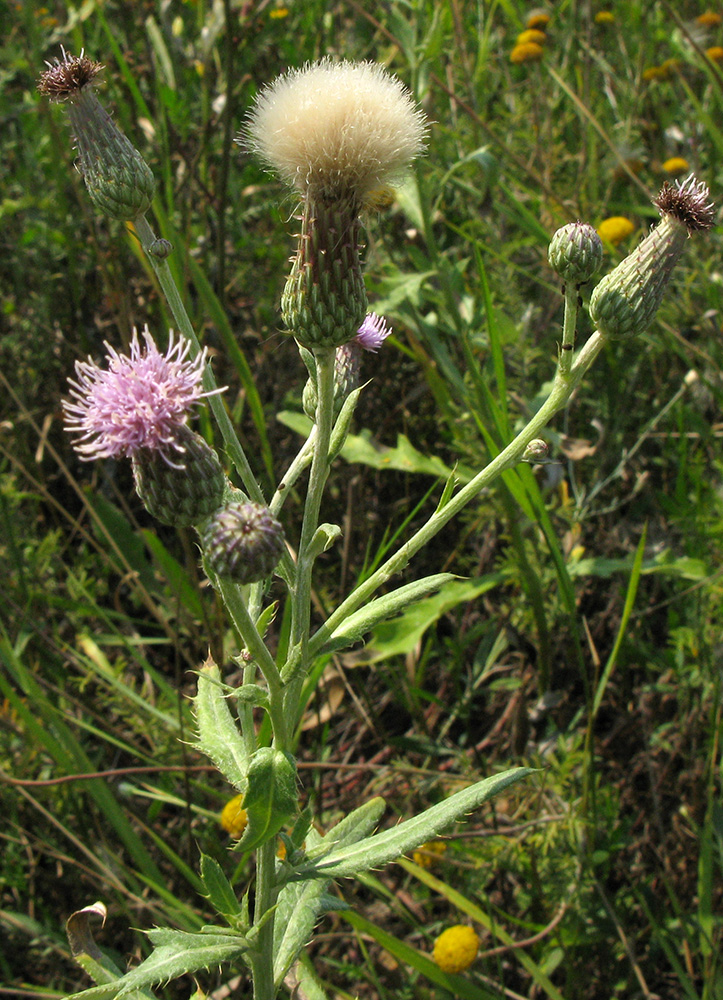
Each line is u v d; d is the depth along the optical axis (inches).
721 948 127.6
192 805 139.8
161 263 89.4
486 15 263.1
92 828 147.6
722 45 257.1
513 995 131.4
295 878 82.0
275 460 197.9
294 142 77.5
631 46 257.1
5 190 238.7
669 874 139.9
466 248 211.2
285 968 91.9
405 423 200.2
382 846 81.3
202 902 141.8
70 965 140.3
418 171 169.6
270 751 72.7
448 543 195.8
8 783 130.4
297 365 212.7
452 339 199.9
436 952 121.7
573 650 170.9
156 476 77.4
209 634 151.0
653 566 160.4
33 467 199.8
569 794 147.4
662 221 88.9
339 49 237.9
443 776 145.6
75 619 166.9
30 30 216.2
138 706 153.3
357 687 176.2
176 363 78.7
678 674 154.6
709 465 183.8
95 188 93.4
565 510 169.3
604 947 139.0
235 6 205.5
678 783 151.1
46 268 221.1
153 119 202.8
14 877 139.6
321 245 78.9
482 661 176.7
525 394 172.9
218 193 195.3
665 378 196.5
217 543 73.2
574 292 85.4
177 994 130.1
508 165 208.8
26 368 214.2
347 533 169.9
